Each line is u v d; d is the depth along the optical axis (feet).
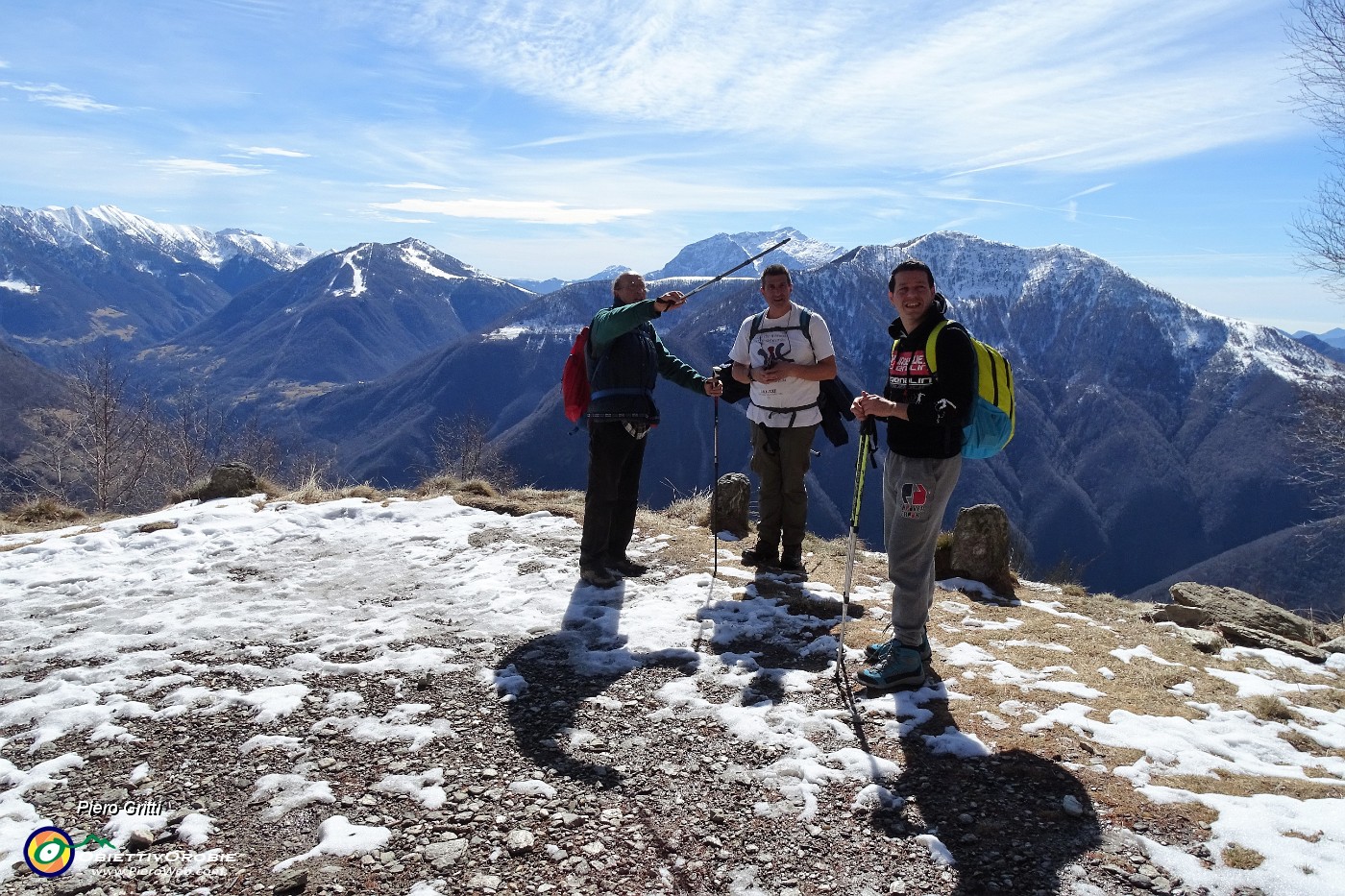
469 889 9.08
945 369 13.32
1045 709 13.83
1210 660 16.98
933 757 12.14
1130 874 9.34
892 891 9.15
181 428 153.48
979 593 20.95
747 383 21.08
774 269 19.47
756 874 9.46
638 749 12.35
